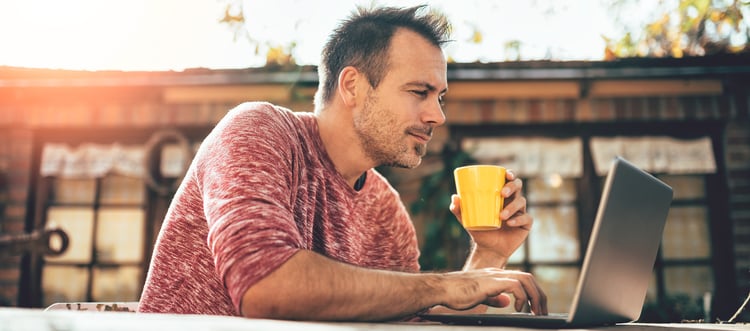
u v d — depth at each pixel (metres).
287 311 1.13
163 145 5.98
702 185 5.75
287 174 1.45
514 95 5.59
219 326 0.75
